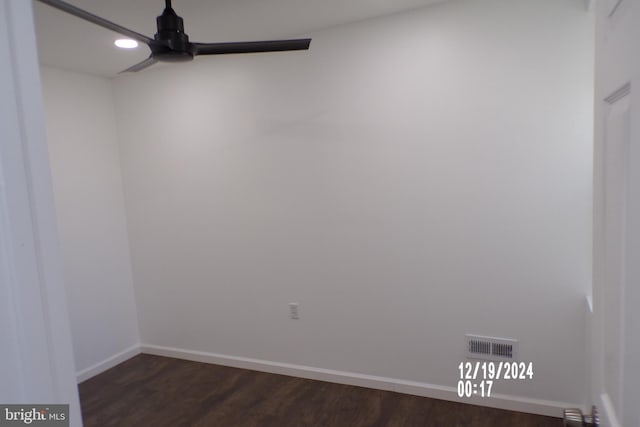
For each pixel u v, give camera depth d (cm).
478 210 253
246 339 339
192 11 236
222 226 335
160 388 315
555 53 227
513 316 251
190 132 336
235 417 271
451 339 269
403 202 272
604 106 86
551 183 235
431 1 243
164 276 366
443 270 266
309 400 285
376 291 287
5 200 63
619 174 75
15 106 65
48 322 70
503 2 234
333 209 293
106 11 226
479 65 243
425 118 259
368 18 265
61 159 322
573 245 234
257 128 311
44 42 265
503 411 257
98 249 350
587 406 229
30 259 67
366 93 274
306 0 229
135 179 365
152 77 344
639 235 64
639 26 64
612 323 81
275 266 319
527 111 235
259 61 304
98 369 346
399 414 262
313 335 312
